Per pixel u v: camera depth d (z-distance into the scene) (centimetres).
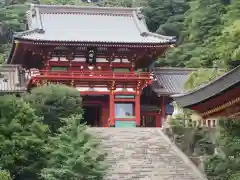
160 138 3228
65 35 4647
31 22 4944
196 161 2734
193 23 6131
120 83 4559
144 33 4778
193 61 5509
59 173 2061
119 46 4472
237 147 1834
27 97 2967
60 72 4412
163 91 4697
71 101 2984
